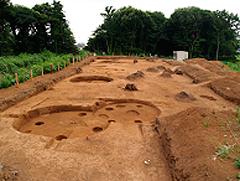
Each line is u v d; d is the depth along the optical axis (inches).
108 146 280.2
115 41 1763.0
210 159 213.2
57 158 250.8
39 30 1364.4
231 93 513.7
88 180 216.4
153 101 462.6
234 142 247.6
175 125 307.6
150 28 1715.1
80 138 300.5
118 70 830.5
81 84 599.2
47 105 421.7
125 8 1722.4
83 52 1526.8
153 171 235.3
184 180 204.4
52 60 886.4
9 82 520.4
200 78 685.3
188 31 1686.8
